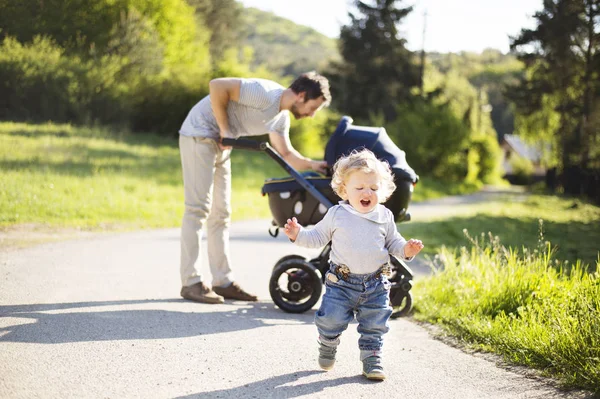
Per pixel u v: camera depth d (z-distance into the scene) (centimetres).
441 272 639
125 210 1179
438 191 3275
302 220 548
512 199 2967
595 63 3269
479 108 6931
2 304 468
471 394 330
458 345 439
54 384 318
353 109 4891
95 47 3039
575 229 1357
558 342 380
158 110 2870
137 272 646
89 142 2066
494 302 507
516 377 361
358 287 355
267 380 343
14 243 794
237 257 806
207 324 455
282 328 461
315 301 526
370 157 367
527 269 538
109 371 342
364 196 358
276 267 529
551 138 3956
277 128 566
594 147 2992
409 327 498
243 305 539
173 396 312
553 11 3466
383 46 4881
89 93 2589
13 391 304
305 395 322
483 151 5200
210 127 536
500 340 424
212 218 561
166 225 1120
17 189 1175
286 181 545
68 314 450
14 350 363
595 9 3297
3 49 2411
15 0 2748
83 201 1187
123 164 1748
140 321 447
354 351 413
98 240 882
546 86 3697
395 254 363
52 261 675
